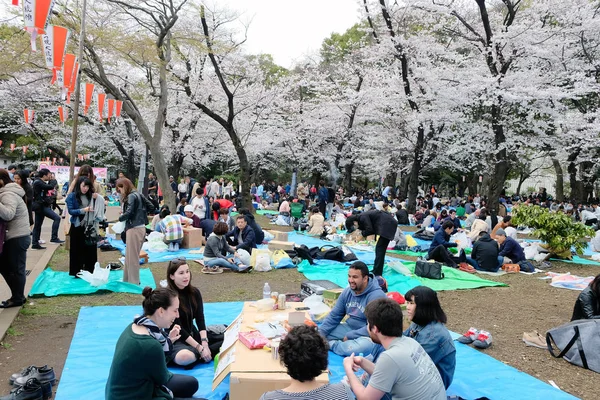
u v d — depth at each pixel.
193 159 27.69
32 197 8.61
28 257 8.45
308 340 2.34
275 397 2.30
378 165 26.03
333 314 4.75
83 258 7.29
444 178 33.84
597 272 9.95
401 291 7.68
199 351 4.28
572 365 4.80
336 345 4.59
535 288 8.23
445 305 6.89
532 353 5.11
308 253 9.55
